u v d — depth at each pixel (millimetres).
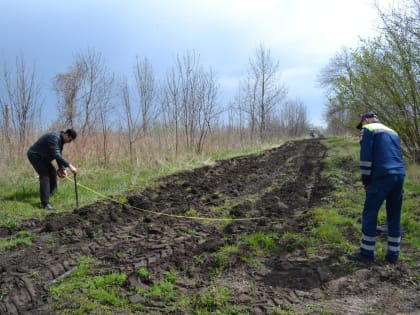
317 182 10570
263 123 29797
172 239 5758
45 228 6070
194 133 16672
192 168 12727
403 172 4738
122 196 8328
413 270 4637
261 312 3635
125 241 5598
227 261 4824
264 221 6641
